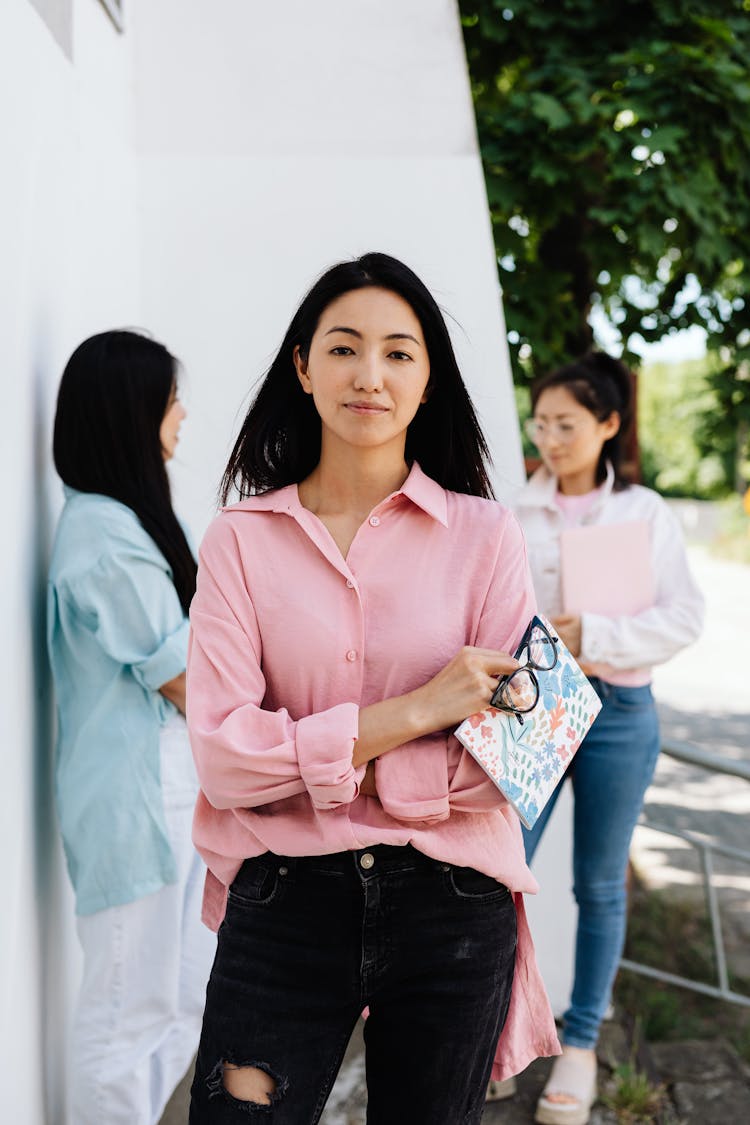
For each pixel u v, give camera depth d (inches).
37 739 87.7
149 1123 88.6
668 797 265.3
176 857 87.8
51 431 93.0
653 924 178.2
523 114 182.7
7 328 80.1
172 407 91.9
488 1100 116.8
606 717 109.6
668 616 107.5
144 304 135.1
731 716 371.6
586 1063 113.5
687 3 185.6
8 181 79.9
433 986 62.6
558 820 132.8
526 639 63.8
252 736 60.9
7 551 80.0
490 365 134.4
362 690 63.7
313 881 61.8
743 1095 123.5
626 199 174.9
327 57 136.6
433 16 136.9
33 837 85.8
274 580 63.9
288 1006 61.9
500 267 194.9
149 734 86.5
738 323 211.6
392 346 63.3
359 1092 116.2
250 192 136.1
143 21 135.7
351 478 66.2
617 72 184.1
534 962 69.0
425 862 62.2
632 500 115.0
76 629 86.6
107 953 85.7
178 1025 94.1
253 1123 61.6
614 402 112.3
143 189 135.3
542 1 190.4
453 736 63.5
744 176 186.7
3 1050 75.2
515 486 132.0
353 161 136.4
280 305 136.0
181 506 134.5
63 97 98.1
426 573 64.7
